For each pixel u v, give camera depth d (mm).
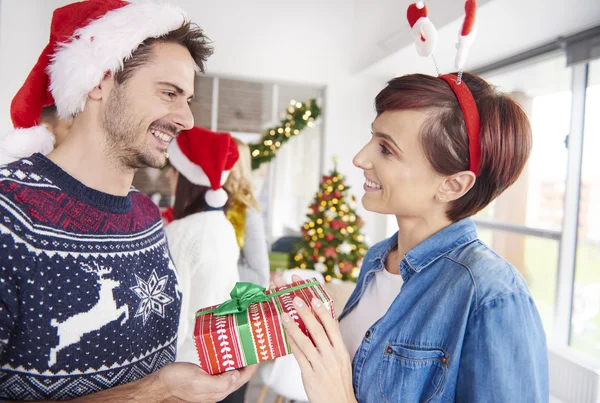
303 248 3646
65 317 783
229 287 1505
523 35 2764
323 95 4410
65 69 808
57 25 858
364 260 1139
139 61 839
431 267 861
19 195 767
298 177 4418
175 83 870
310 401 769
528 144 813
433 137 795
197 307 1442
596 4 2229
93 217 849
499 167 802
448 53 3338
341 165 4461
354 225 3578
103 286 834
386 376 828
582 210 2742
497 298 719
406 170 832
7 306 728
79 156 855
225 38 4074
